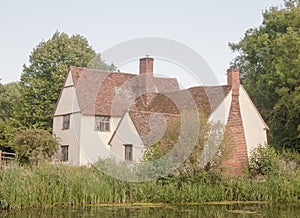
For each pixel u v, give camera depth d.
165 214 18.52
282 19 43.72
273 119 42.53
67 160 36.56
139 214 18.28
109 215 17.78
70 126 37.03
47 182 20.67
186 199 22.64
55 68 50.84
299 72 37.06
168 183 23.00
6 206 19.38
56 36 52.75
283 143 41.00
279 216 18.50
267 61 44.22
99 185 21.48
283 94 38.56
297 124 40.72
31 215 17.50
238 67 52.44
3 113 61.75
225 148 23.91
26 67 52.38
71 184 21.02
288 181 25.62
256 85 45.62
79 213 18.19
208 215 18.48
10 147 42.47
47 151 33.69
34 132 33.72
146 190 22.23
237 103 32.53
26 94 49.94
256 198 24.55
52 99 49.69
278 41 39.88
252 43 45.69
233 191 24.22
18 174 20.14
